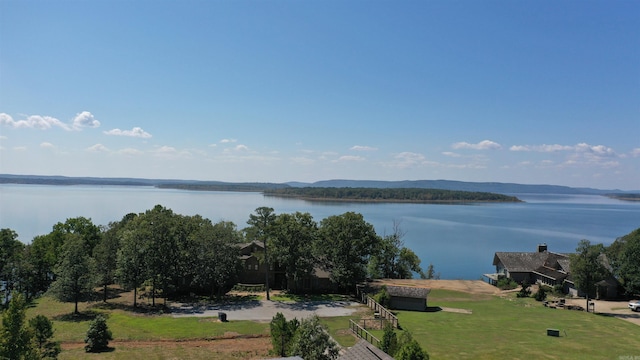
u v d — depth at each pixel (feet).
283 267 234.38
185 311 176.76
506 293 227.81
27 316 165.58
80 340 134.51
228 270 205.57
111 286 234.17
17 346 72.38
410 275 298.56
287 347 106.52
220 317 160.25
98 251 198.90
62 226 267.59
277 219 216.95
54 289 167.63
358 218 228.84
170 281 198.29
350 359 82.28
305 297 208.64
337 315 171.63
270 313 174.09
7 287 224.53
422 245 448.65
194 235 209.46
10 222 501.15
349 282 216.74
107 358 117.50
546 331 145.28
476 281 265.95
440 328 150.71
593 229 620.49
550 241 482.28
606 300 204.85
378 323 157.38
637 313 177.99
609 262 217.15
